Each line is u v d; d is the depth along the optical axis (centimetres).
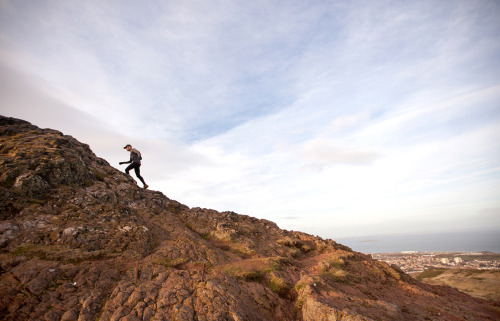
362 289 1027
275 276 946
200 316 616
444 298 1147
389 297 1037
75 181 1159
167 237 1148
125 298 641
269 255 1312
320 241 1720
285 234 1769
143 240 977
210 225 1510
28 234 785
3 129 1327
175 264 894
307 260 1408
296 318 780
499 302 1084
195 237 1255
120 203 1256
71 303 595
